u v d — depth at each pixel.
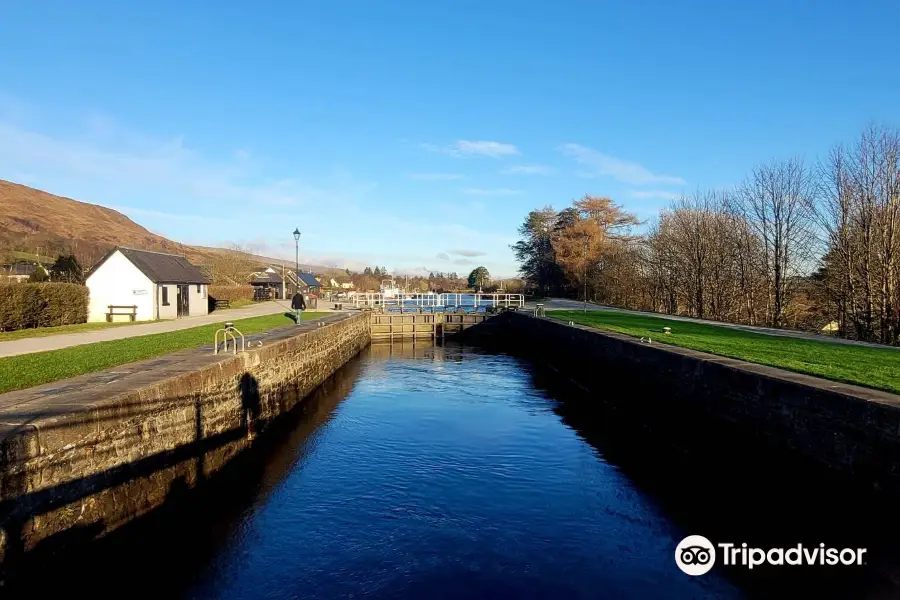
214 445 9.99
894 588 5.96
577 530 8.12
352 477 10.36
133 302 25.92
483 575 6.82
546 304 47.50
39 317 20.95
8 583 5.02
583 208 60.38
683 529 8.20
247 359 11.86
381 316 39.50
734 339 15.69
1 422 5.57
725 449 9.80
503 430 13.88
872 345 14.39
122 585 6.71
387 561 7.17
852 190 24.88
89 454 6.29
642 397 13.86
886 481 6.18
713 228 36.34
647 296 45.88
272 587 6.57
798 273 30.03
